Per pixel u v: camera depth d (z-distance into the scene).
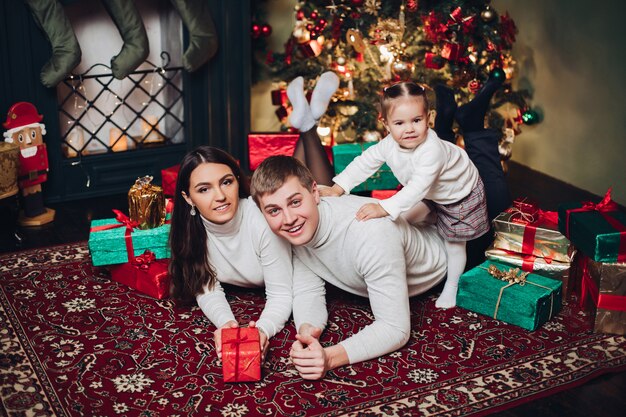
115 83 4.49
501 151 4.30
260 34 4.64
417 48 4.53
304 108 3.66
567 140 4.59
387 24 4.11
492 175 3.47
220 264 3.02
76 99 4.38
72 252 3.66
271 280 2.94
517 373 2.66
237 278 3.08
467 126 3.52
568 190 4.51
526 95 4.45
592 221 2.89
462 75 4.18
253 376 2.56
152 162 4.61
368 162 3.11
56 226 4.02
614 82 4.22
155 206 3.25
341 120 4.52
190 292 3.00
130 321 3.01
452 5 4.09
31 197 4.03
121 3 4.11
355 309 3.09
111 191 4.50
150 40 4.58
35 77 4.10
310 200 2.62
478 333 2.91
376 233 2.69
